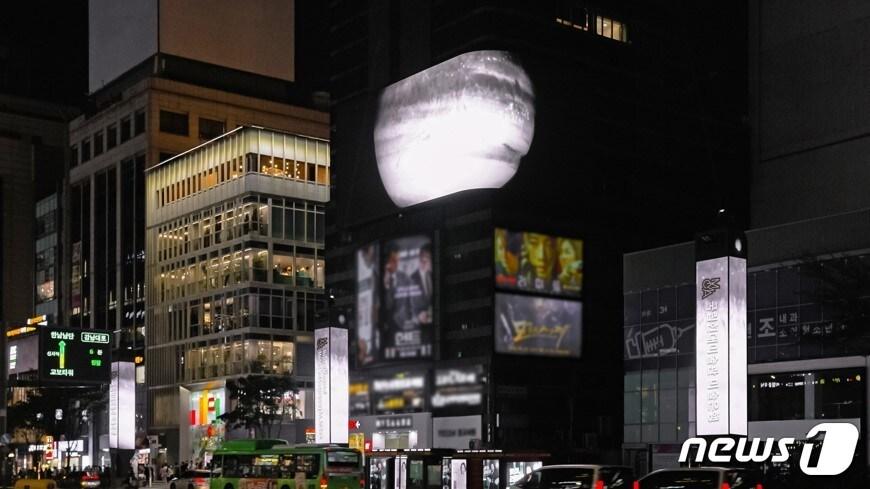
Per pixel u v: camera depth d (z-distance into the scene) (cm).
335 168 12350
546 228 10456
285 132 13238
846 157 9975
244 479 5850
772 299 7238
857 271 6253
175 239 13988
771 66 10850
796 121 10525
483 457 5153
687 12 12150
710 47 12281
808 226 7062
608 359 10719
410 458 5619
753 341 7312
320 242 13288
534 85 10594
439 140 10681
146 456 13375
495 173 10238
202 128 15175
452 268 10462
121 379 9444
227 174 13175
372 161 11594
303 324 12912
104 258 15662
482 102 10356
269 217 12875
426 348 10556
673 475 3703
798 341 6956
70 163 16925
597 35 11294
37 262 18250
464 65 10494
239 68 15975
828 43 10275
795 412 6962
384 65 11631
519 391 9988
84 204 16438
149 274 14362
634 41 11638
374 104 11650
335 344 7600
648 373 8044
